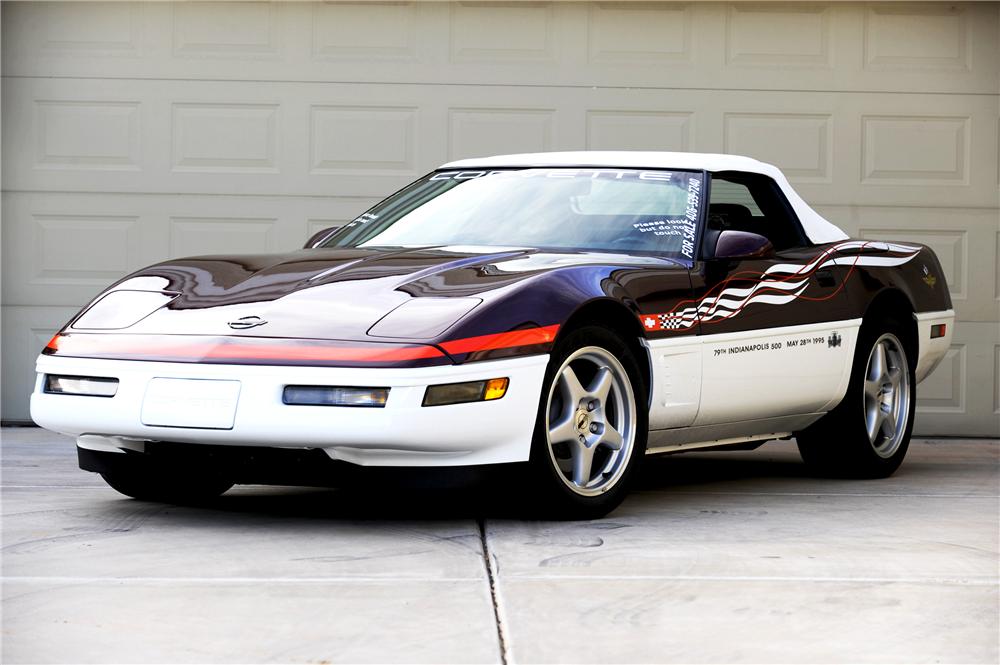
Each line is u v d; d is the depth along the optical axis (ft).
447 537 15.23
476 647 10.47
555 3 29.84
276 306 15.72
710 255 18.53
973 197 30.37
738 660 10.25
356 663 10.06
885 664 10.21
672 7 29.96
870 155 30.25
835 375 20.70
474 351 14.99
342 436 14.61
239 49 29.73
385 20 29.76
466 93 29.84
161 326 15.83
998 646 10.74
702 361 17.97
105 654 10.25
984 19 30.30
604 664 10.09
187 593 12.19
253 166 29.73
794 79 30.07
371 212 20.67
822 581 13.01
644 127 29.99
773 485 20.99
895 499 19.33
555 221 18.95
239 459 15.47
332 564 13.56
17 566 13.38
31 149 29.58
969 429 30.32
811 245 21.06
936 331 23.40
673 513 17.48
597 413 16.65
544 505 16.22
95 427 15.75
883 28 30.19
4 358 29.55
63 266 29.66
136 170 29.66
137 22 29.66
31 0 29.53
